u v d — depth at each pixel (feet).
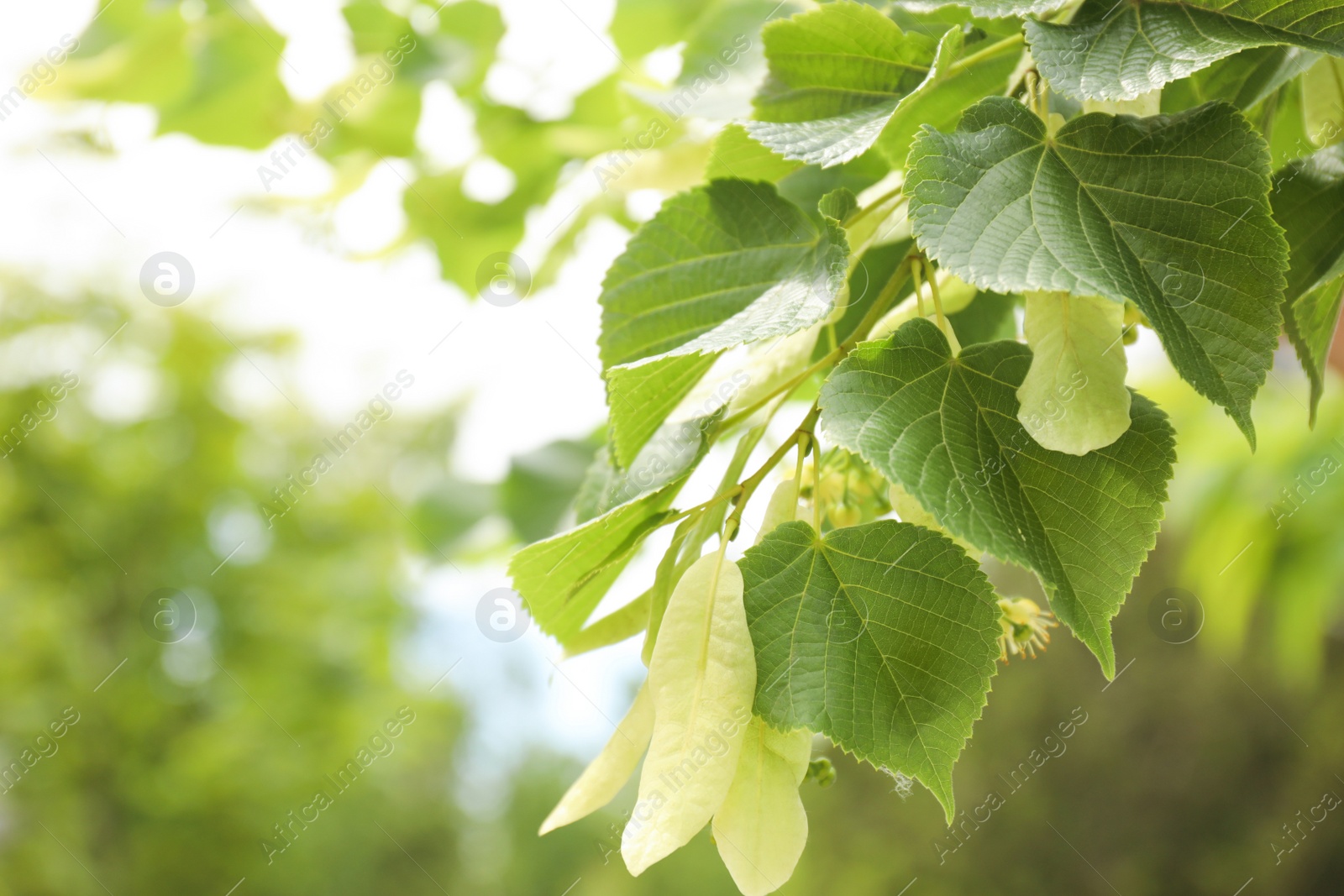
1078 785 13.33
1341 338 2.36
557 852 14.26
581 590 1.61
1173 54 1.38
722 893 10.41
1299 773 11.72
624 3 2.85
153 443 14.42
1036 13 1.42
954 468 1.34
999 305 1.68
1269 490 3.61
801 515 1.57
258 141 3.26
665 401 1.57
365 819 13.97
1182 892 12.28
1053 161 1.38
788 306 1.45
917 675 1.35
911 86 1.57
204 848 12.71
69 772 12.32
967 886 13.09
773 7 2.21
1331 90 1.67
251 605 14.49
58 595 13.21
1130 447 1.36
